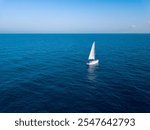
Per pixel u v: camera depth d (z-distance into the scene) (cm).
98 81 3538
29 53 8319
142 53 7838
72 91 2914
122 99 2536
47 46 12075
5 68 4816
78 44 13775
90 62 5325
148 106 2288
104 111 2153
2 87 3100
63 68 4881
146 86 3158
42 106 2297
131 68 4803
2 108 2227
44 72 4366
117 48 10162
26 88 3066
